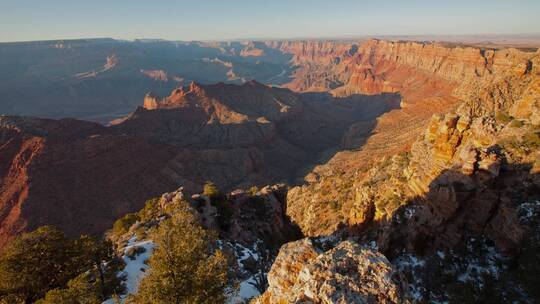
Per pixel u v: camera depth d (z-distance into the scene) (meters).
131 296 23.48
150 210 64.06
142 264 39.59
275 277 15.60
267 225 66.62
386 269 13.15
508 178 33.19
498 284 28.20
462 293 28.42
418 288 30.11
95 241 35.59
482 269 29.91
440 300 28.69
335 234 48.47
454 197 32.97
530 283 26.81
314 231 55.50
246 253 51.47
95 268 35.44
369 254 13.79
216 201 65.50
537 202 30.67
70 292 25.72
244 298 31.73
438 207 33.97
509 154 34.75
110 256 35.72
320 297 12.22
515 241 29.81
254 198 75.62
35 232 33.81
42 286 31.52
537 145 34.50
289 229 66.62
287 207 75.38
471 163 33.69
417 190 38.62
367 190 45.88
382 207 40.69
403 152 52.72
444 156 39.72
